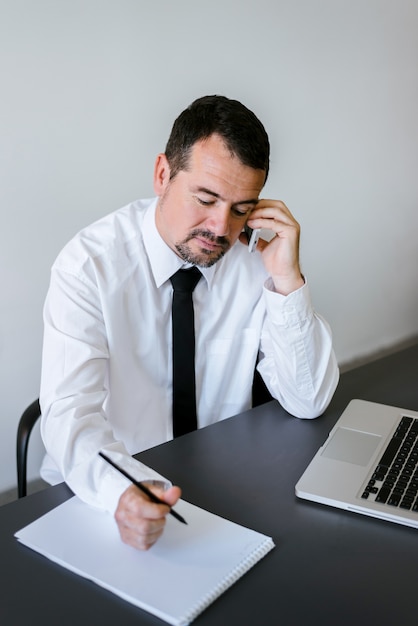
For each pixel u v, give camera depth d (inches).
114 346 56.9
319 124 96.1
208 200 49.2
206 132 48.1
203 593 34.0
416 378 64.3
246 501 42.9
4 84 65.3
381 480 44.6
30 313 73.2
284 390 56.6
